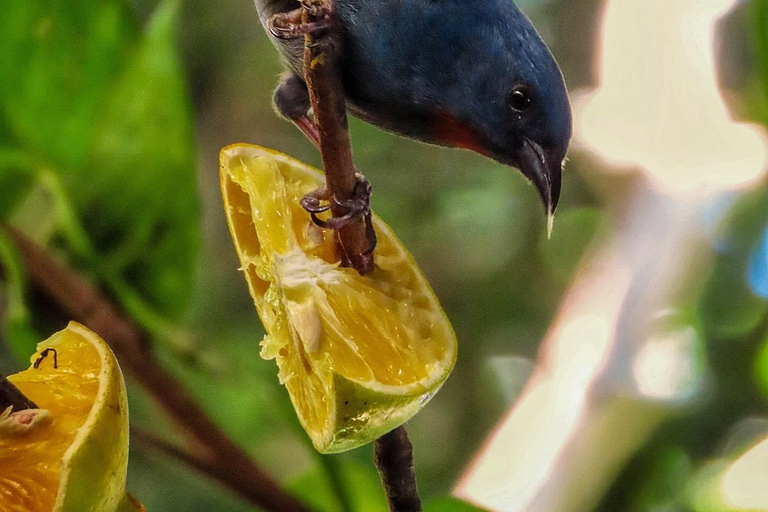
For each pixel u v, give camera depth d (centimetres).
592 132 207
